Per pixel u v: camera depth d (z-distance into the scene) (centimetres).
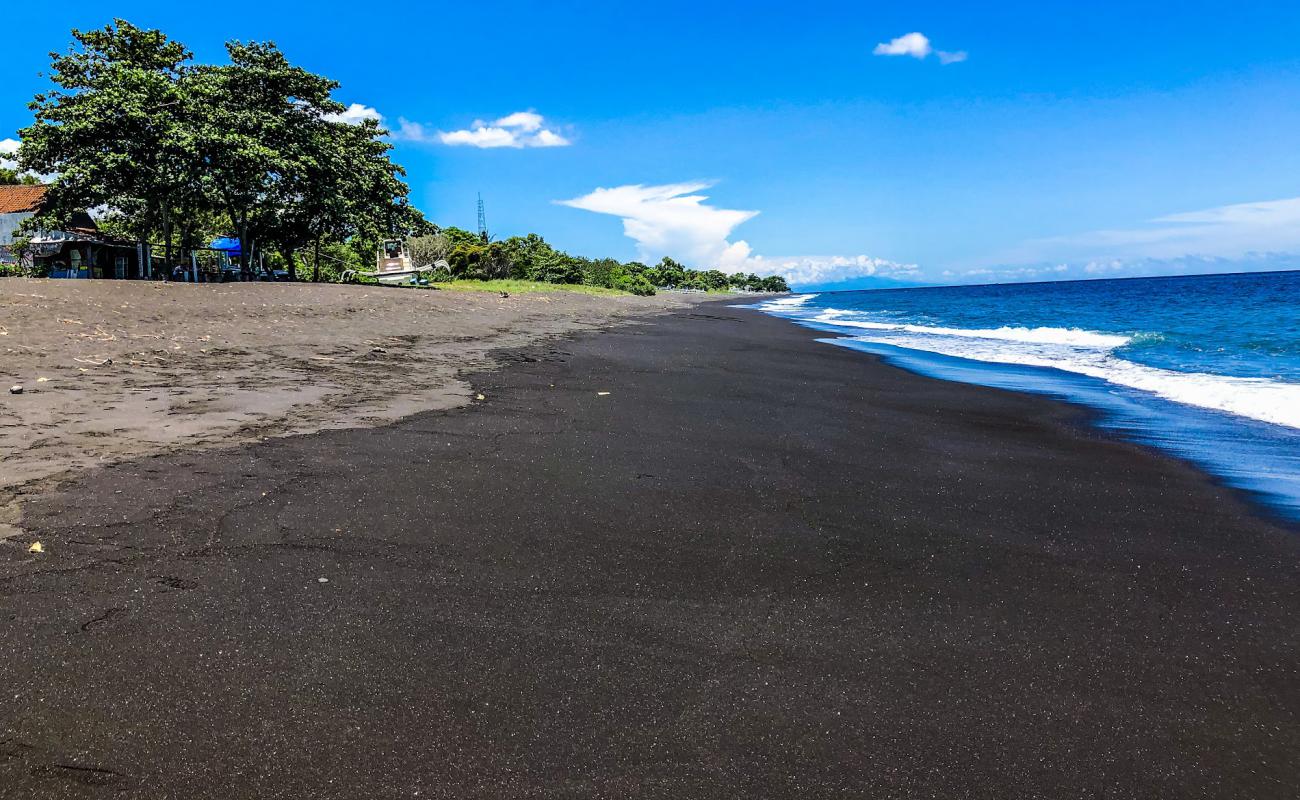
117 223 3122
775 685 273
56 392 658
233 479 462
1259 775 233
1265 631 328
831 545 416
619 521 439
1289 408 862
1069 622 332
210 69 2617
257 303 1591
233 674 259
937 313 3831
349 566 352
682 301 5862
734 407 841
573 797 211
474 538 398
